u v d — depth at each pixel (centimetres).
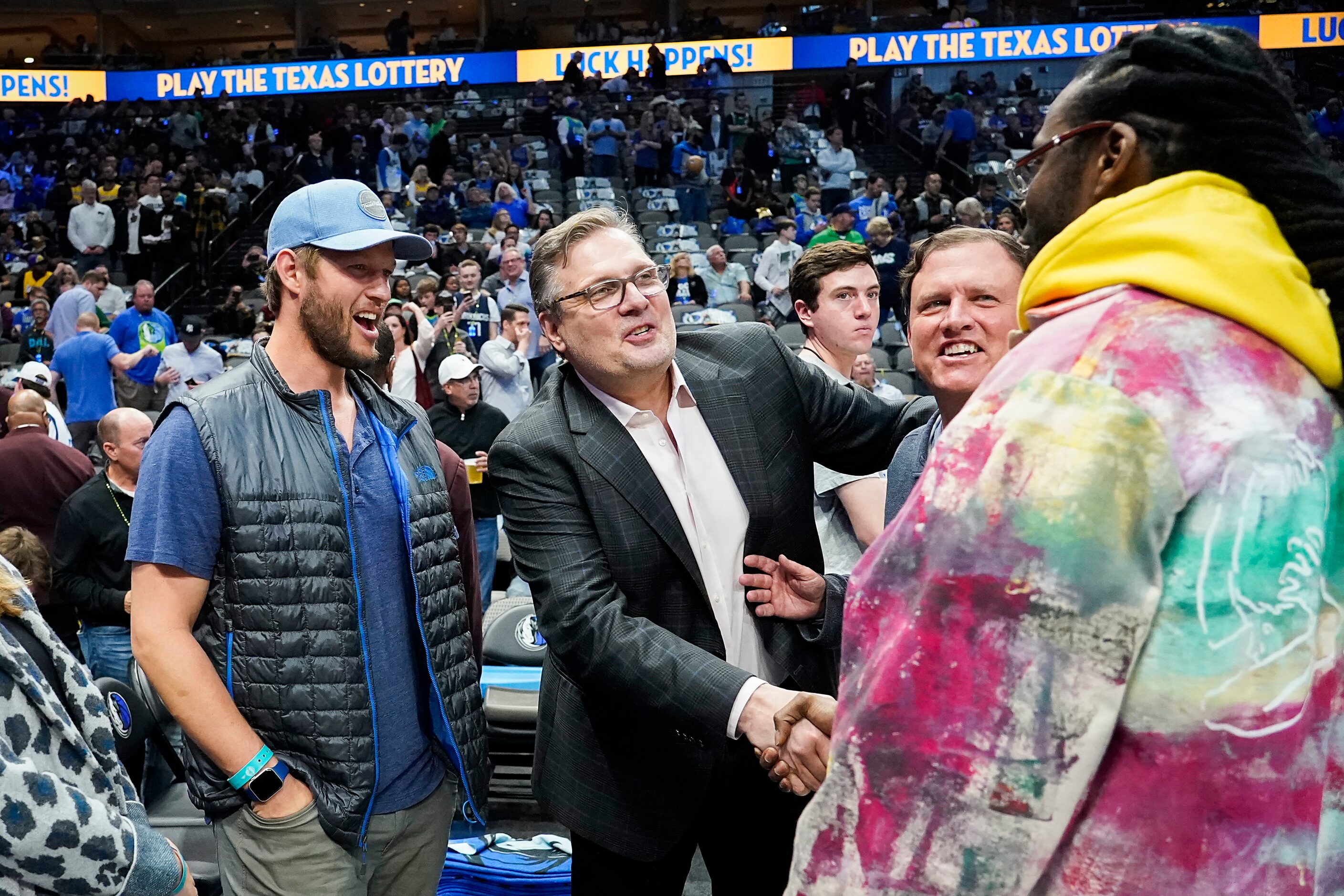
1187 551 80
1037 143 98
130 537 168
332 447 178
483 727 192
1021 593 81
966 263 160
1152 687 81
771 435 175
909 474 179
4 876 120
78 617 406
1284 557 79
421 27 3175
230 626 171
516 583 477
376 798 175
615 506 163
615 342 161
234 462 170
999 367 91
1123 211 89
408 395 612
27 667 124
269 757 167
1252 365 82
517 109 1923
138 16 3138
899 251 1109
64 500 458
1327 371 85
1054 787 80
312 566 172
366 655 175
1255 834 80
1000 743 81
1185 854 81
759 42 2388
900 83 1823
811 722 135
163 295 1431
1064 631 80
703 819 177
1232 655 79
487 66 2509
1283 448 80
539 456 165
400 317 609
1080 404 83
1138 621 79
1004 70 1822
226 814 170
